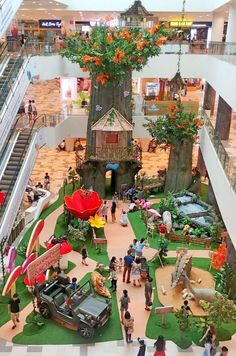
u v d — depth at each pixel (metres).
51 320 12.16
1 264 13.99
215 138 17.27
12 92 15.78
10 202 14.74
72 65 22.73
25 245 16.02
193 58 22.91
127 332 11.18
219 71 17.69
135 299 13.26
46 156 28.16
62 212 19.48
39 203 19.31
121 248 16.33
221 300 11.33
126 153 20.55
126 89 20.17
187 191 20.73
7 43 18.56
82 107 24.61
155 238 17.19
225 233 15.80
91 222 17.17
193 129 20.02
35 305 12.61
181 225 17.97
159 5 24.80
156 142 21.25
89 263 15.28
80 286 12.36
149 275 14.49
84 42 18.66
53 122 20.95
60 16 31.92
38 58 20.34
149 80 29.94
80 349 11.12
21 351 10.98
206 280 14.37
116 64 18.17
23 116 20.30
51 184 23.00
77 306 11.73
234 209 11.88
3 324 11.98
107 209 19.47
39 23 34.47
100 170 20.95
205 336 11.27
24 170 16.52
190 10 24.83
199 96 36.34
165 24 19.00
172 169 21.41
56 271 14.34
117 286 13.93
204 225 17.61
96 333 11.70
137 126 23.59
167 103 23.39
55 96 31.20
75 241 16.72
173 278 13.74
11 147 17.45
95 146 20.59
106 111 20.19
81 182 21.80
